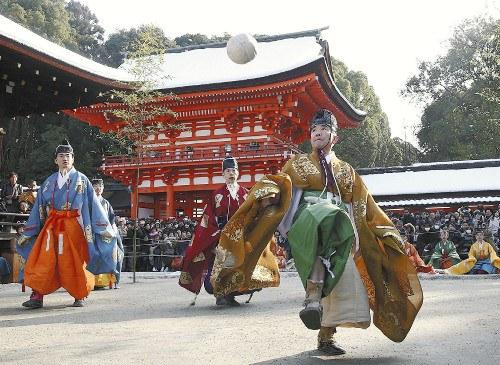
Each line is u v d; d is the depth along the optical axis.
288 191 5.07
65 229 8.98
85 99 24.17
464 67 67.06
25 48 18.67
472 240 24.73
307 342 5.70
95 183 13.05
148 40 24.81
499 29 42.09
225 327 6.80
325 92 37.91
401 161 77.19
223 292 5.51
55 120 62.62
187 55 46.22
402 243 4.95
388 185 41.50
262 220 5.12
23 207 17.66
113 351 5.25
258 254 5.32
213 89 36.12
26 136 58.19
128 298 10.80
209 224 9.44
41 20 69.19
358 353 5.10
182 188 39.44
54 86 22.39
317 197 5.11
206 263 9.41
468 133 63.19
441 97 72.69
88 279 9.27
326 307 4.92
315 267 4.57
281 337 6.02
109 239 9.13
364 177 43.41
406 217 28.58
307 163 5.21
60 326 6.93
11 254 16.83
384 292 5.02
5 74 20.33
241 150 36.84
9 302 10.13
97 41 80.25
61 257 8.92
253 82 35.44
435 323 6.83
